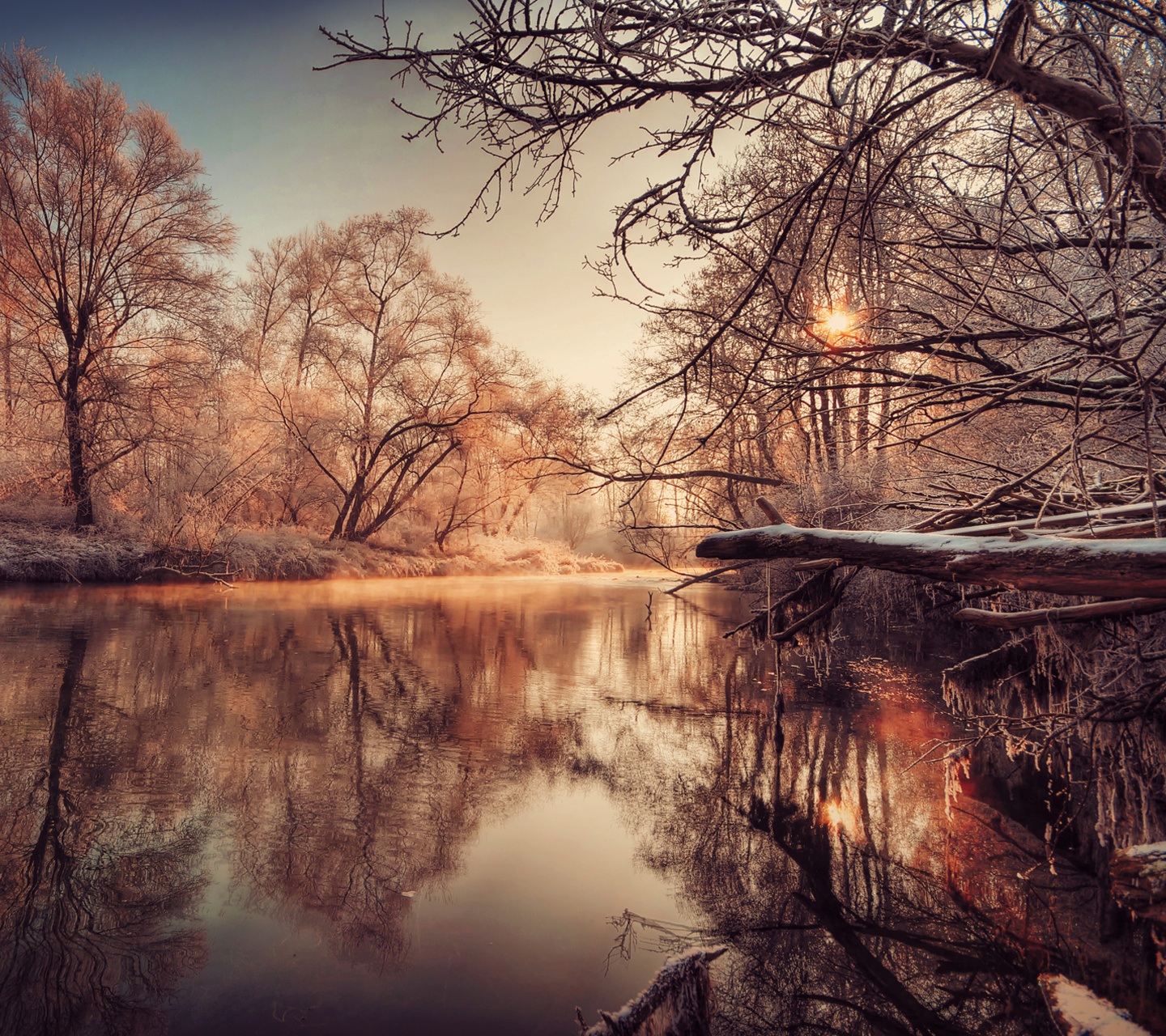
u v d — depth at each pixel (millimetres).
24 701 8320
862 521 5781
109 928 3979
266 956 3721
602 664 11492
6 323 23516
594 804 5777
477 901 4293
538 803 5801
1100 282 3650
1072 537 3217
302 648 12250
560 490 27281
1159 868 2631
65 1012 3242
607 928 4012
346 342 29766
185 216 22812
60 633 12609
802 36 2594
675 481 5875
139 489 24625
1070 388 3424
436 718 8227
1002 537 2957
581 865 4746
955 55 2566
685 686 9852
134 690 9016
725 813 5605
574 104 2777
